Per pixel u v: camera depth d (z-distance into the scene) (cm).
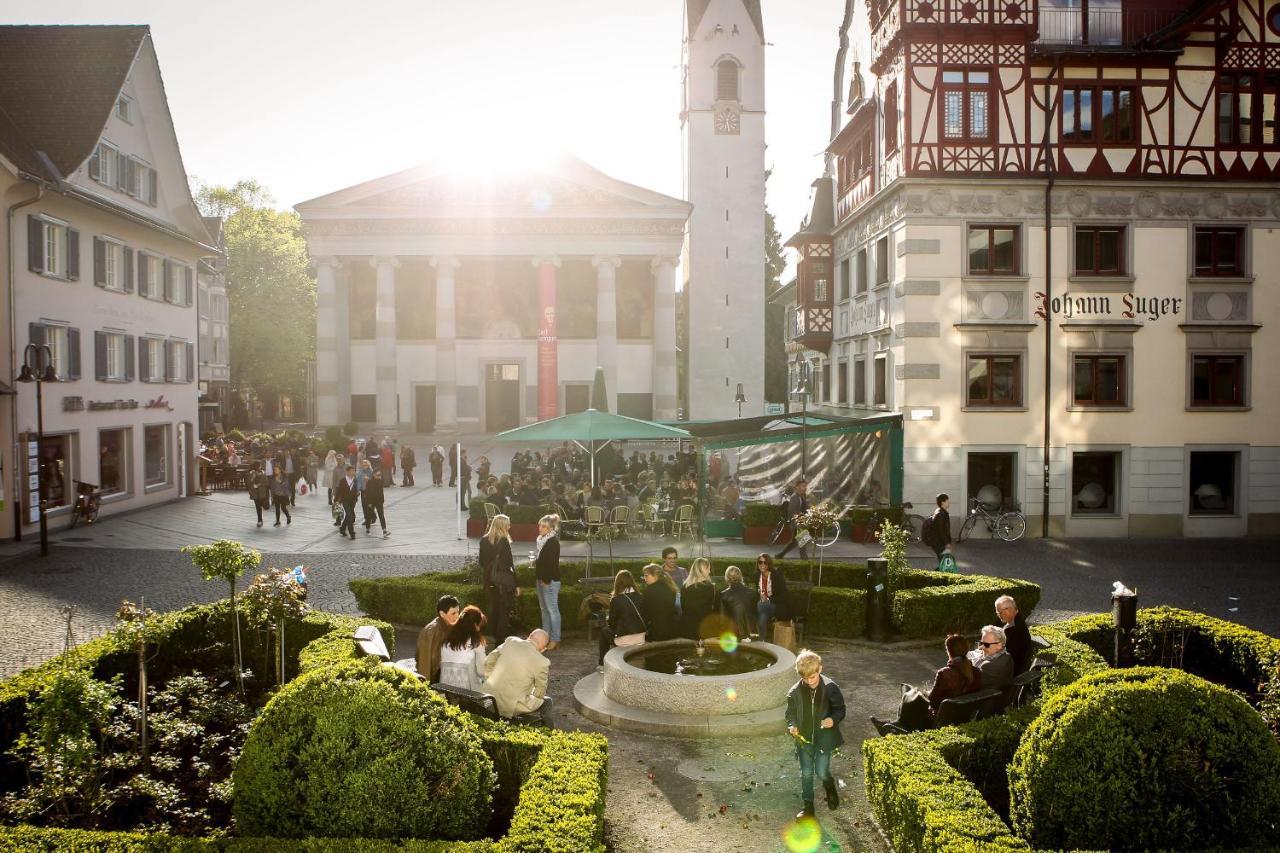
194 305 3681
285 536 2562
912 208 2581
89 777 754
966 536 2564
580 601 1559
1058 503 2616
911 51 2577
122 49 3006
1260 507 2659
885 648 1463
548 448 4828
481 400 6050
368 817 657
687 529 2595
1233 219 2627
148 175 3269
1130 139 2614
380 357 5678
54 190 2489
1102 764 650
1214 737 648
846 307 3297
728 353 6031
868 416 2922
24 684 870
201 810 761
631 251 5759
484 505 2538
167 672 1117
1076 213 2598
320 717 676
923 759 770
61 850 618
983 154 2583
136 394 3127
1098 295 2609
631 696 1117
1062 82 2595
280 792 664
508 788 806
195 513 3039
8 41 3020
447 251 5688
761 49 6019
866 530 2517
